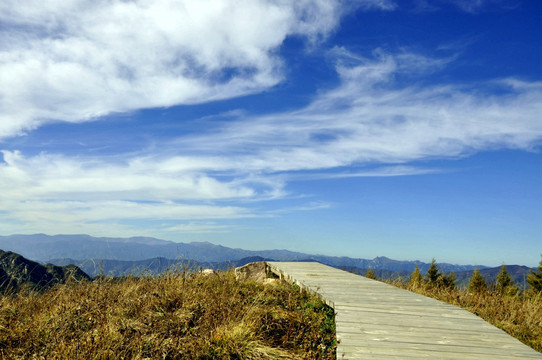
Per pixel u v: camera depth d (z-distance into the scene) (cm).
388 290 891
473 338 519
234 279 1014
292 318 693
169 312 678
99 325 591
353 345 484
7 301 699
